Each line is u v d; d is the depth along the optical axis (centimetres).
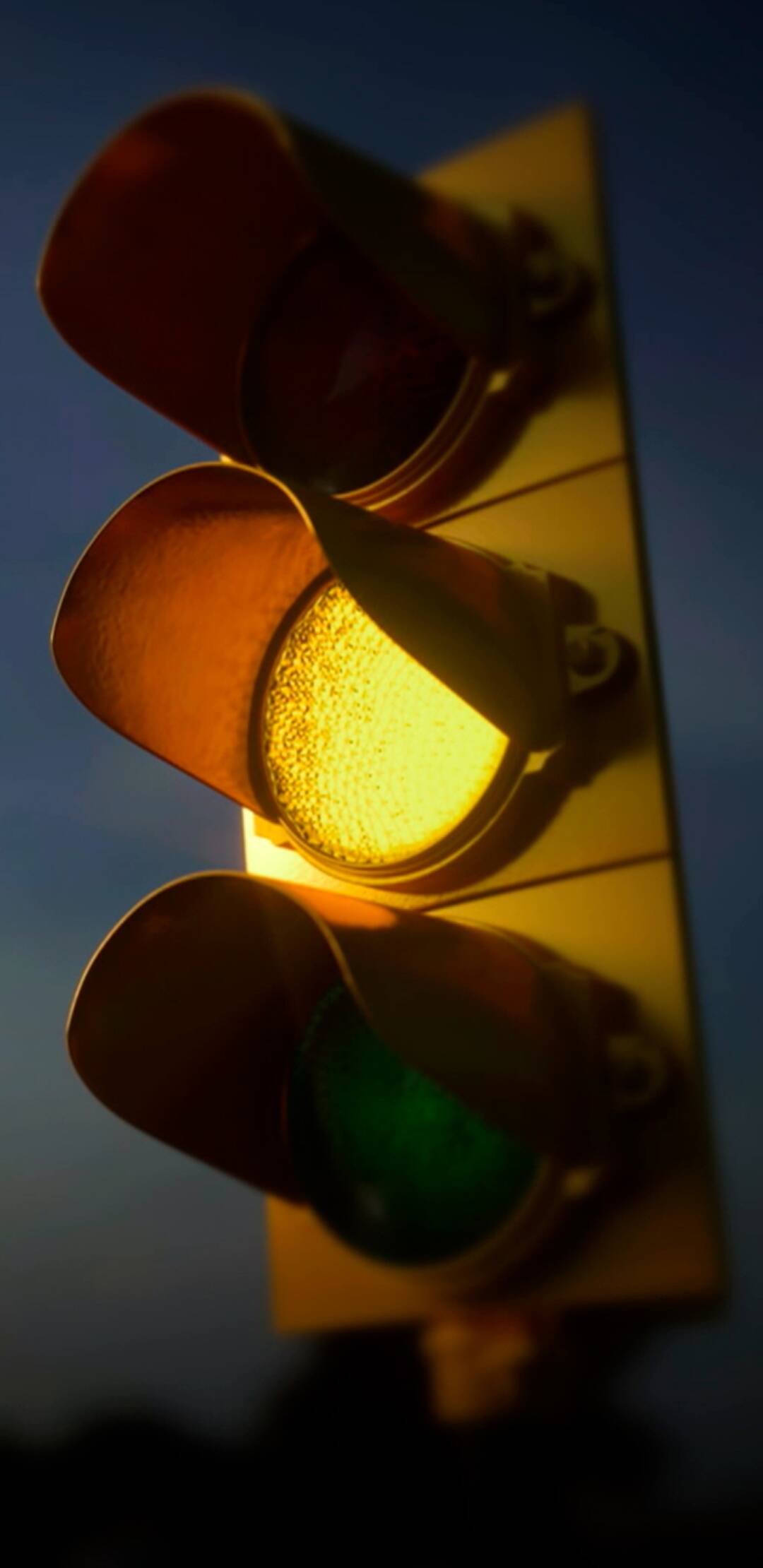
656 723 186
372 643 198
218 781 204
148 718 202
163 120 191
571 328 196
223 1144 197
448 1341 183
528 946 186
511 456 196
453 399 200
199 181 198
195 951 192
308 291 206
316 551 202
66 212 198
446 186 202
